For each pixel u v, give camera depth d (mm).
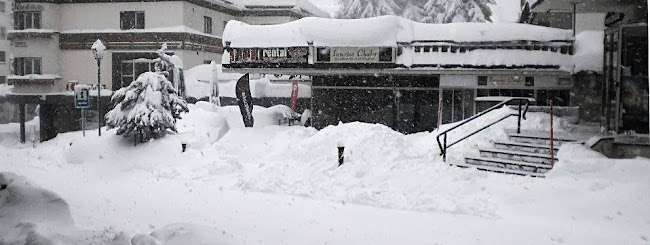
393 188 12086
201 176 15172
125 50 35969
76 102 21344
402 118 24250
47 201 8242
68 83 36406
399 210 10953
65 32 36844
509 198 10812
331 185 12766
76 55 36812
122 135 18703
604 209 9820
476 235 9055
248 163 16859
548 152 12953
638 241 8547
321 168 13820
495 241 8719
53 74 36812
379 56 21484
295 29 22359
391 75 24219
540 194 10703
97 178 15391
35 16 36750
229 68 22797
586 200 10172
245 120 22297
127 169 16391
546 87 20828
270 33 22625
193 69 34250
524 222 9797
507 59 20594
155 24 35688
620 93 13984
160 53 28078
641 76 13695
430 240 8797
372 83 24562
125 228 9039
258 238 8789
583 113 20500
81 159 18031
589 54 20203
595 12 20531
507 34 20625
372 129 15953
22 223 7395
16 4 36656
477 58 20812
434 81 23781
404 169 12812
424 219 10148
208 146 17844
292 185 13047
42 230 7254
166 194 12727
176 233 7711
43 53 36594
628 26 13797
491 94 21375
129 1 35969
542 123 15758
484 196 11094
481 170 12367
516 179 11422
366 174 12992
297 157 15406
